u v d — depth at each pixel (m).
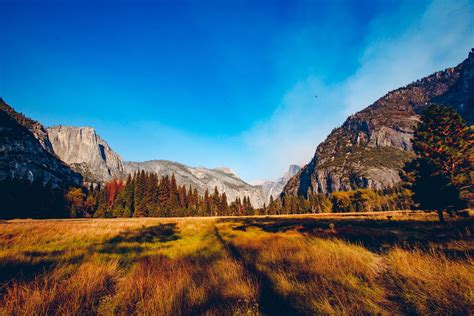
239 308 3.32
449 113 24.34
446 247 6.67
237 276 4.81
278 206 134.25
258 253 7.51
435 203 17.77
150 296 3.78
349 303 3.38
